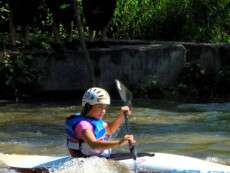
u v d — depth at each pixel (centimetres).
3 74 1822
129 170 833
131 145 833
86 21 2095
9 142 1206
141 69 1953
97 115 835
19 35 2119
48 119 1492
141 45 2039
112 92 1923
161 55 1978
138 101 1827
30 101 1805
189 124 1423
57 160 883
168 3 2498
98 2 2047
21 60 1852
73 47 1980
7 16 2178
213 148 1138
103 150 847
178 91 1967
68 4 1945
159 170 834
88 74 1903
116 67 1931
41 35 2134
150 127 1380
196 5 2448
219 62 2073
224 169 836
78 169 831
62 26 2225
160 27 2483
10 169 880
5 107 1673
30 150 1131
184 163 846
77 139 834
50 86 1878
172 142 1199
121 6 2483
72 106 1712
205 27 2448
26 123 1431
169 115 1561
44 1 2102
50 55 1873
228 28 2533
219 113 1594
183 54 2023
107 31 2406
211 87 1995
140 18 2497
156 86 1948
